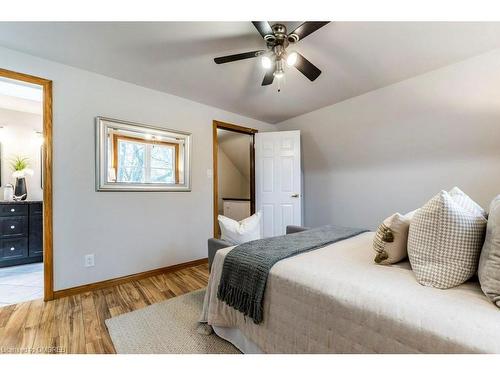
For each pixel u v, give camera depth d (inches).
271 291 50.1
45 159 86.2
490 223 40.6
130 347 59.9
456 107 93.2
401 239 52.2
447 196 44.5
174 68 93.9
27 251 131.6
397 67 92.0
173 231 120.3
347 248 65.7
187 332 66.3
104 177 98.4
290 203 153.2
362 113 120.7
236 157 232.8
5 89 106.7
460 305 35.0
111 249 101.0
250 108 138.1
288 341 46.2
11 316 75.2
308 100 125.2
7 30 70.5
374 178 133.6
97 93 97.5
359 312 37.5
